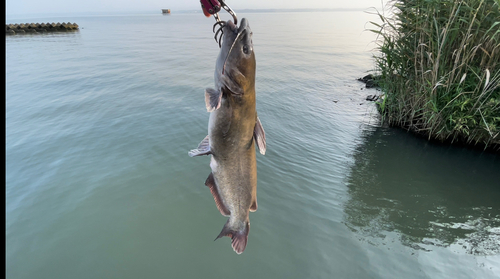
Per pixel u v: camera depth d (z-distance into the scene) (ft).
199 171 19.62
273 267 12.77
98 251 13.47
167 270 12.62
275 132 26.18
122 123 27.20
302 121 29.14
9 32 122.11
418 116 27.17
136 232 14.60
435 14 22.99
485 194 18.20
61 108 31.24
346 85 43.06
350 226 15.19
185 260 13.11
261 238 14.26
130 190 17.66
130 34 123.24
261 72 50.44
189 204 16.62
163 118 28.35
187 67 52.80
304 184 18.67
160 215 15.76
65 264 12.78
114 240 14.10
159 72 48.57
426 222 15.60
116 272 12.47
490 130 21.91
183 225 15.12
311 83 43.78
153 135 24.71
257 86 41.42
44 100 33.99
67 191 17.47
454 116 22.91
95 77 44.98
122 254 13.34
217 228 14.99
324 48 79.00
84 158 21.11
